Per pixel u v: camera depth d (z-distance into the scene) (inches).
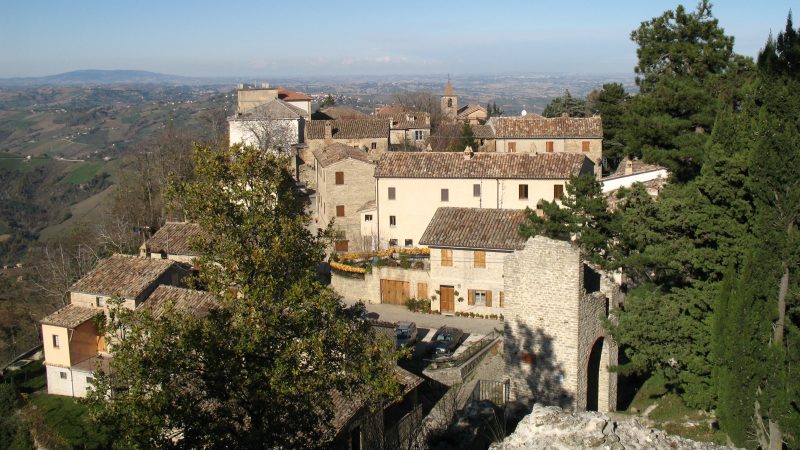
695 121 1617.9
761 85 1005.2
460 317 2107.5
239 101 4195.4
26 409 1658.5
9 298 2780.5
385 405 1192.8
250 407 842.8
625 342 1195.3
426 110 5324.8
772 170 950.4
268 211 933.8
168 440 804.6
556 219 1651.1
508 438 627.2
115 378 863.7
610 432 602.5
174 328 845.2
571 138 3459.6
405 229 2536.9
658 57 1817.2
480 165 2487.7
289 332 860.0
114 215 2979.8
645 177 2187.5
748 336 935.7
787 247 921.5
